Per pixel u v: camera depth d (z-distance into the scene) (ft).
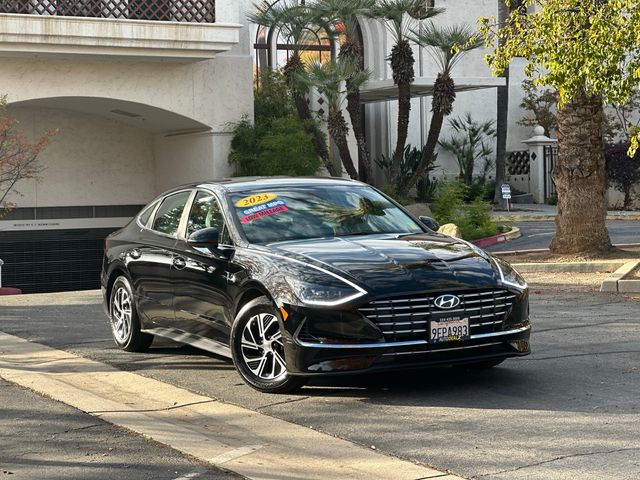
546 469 18.90
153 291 30.76
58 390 26.91
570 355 29.96
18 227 81.97
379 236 27.89
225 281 26.96
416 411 23.65
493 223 78.43
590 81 43.96
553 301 41.75
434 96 78.84
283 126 76.95
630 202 101.71
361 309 23.89
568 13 43.96
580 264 51.06
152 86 76.23
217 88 78.84
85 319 40.47
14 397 26.40
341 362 23.99
